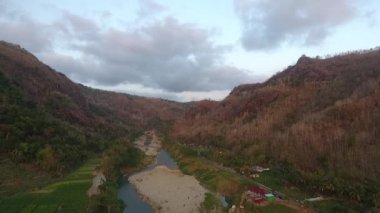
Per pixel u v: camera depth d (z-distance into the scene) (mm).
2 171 91375
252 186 94750
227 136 181750
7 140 102062
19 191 85250
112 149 146875
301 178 94625
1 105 120312
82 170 116938
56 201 79000
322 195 86750
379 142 101250
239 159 132250
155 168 146125
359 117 122188
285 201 80000
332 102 166000
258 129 167750
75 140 136875
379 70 181875
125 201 92625
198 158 152250
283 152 122375
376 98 131125
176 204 89312
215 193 100188
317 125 131000
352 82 182375
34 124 118750
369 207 75625
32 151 102938
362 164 90500
